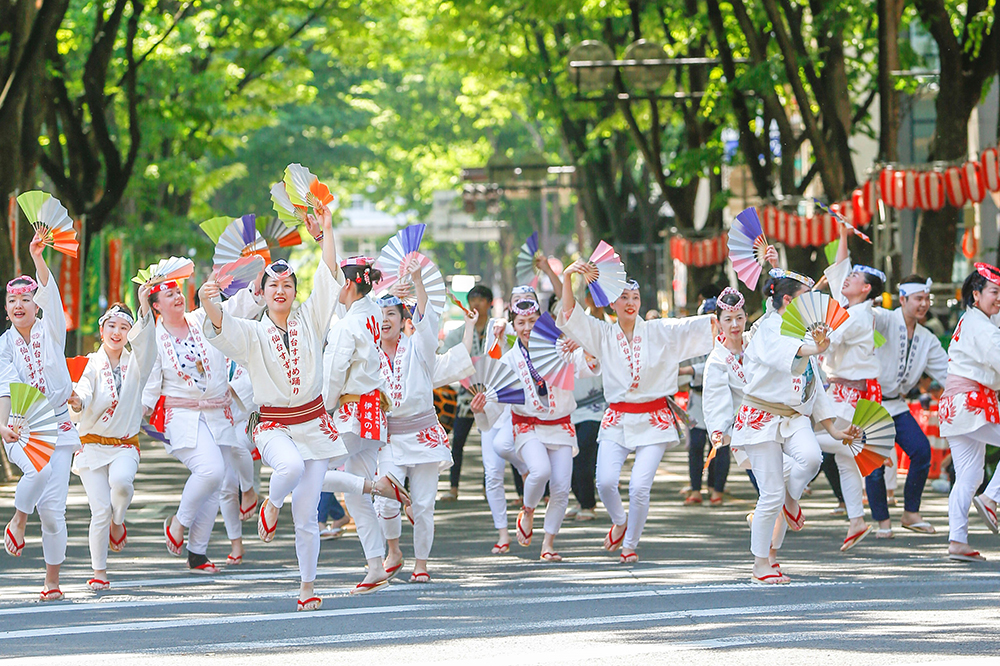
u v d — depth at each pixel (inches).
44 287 645.9
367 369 634.8
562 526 916.6
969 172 1216.2
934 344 840.9
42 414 620.4
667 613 560.4
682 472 1317.7
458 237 3907.5
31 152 1326.3
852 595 600.7
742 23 1385.3
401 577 695.1
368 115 3257.9
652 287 2485.2
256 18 1908.2
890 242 1290.6
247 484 754.2
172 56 1862.7
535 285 780.6
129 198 2175.2
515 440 757.9
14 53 1237.1
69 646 508.1
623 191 2581.2
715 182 1847.9
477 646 493.7
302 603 588.7
